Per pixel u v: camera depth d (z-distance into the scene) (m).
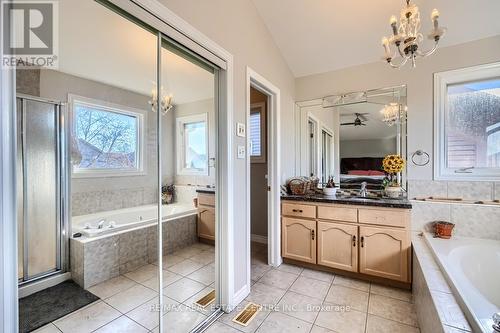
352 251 2.44
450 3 2.07
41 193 1.39
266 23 2.52
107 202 1.70
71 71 1.45
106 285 1.67
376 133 2.79
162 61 1.67
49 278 1.43
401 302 2.05
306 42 2.72
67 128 1.49
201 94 1.93
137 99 1.69
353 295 2.17
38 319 1.39
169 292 1.85
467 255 1.98
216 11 1.82
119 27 1.45
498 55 2.23
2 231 0.87
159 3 1.37
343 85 2.99
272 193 2.82
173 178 1.90
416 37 1.53
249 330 1.71
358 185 2.90
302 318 1.84
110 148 1.71
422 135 2.54
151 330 1.74
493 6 2.03
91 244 1.62
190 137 1.92
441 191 2.46
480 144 2.41
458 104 2.48
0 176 0.86
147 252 1.83
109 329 1.63
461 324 1.14
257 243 3.63
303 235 2.71
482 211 2.24
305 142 3.23
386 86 2.73
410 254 2.21
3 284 0.87
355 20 2.38
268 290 2.26
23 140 1.30
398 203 2.27
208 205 2.06
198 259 2.02
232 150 1.98
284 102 2.98
